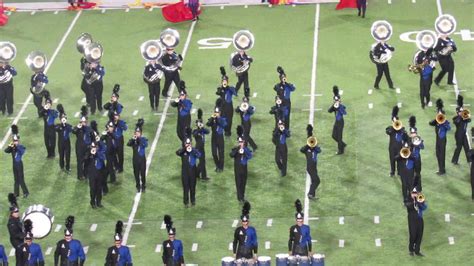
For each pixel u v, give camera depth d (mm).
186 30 81062
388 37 71250
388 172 63500
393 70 74250
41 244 58750
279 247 57938
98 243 58750
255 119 69125
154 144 67188
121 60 77312
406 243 57625
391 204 60812
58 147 64875
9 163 66062
